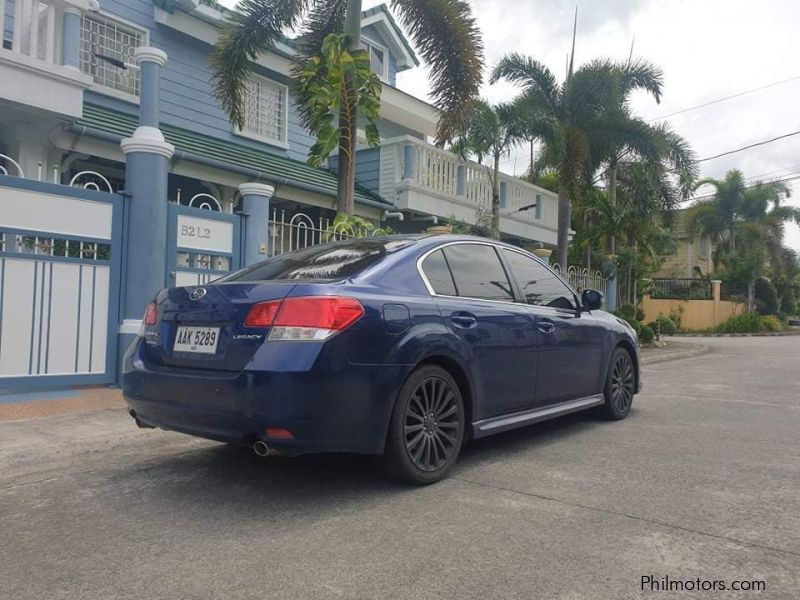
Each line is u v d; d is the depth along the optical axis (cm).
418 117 1703
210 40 1225
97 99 1067
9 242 646
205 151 1084
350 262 433
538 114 1540
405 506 378
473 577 286
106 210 675
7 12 934
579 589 274
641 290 2016
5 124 840
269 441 349
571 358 550
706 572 290
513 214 1677
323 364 353
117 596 271
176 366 396
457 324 435
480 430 452
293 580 284
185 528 346
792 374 1100
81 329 662
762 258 3362
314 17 1027
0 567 299
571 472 449
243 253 784
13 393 657
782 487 415
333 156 1479
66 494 404
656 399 790
